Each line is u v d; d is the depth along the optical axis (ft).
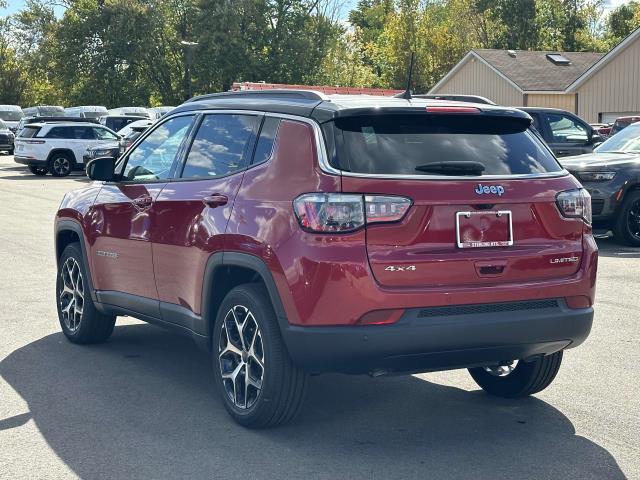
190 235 18.35
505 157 16.55
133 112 151.33
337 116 15.79
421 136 16.17
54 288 31.94
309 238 15.34
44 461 15.44
